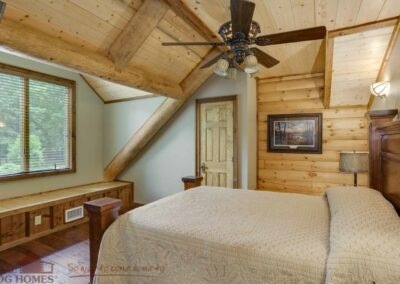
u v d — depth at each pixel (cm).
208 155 419
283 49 324
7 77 361
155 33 306
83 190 427
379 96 302
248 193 265
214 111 414
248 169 390
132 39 282
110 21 268
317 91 402
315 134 404
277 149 429
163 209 207
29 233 333
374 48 285
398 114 237
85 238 342
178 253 158
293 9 236
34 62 390
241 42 199
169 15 289
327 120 397
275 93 430
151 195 482
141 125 468
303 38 254
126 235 179
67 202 378
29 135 388
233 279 140
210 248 149
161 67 362
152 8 262
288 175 423
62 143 437
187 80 404
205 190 279
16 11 219
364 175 375
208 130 419
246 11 174
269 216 189
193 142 433
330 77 338
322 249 135
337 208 169
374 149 219
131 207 480
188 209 208
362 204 162
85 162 475
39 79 397
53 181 421
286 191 424
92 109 489
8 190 363
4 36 213
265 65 249
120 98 489
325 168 399
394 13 236
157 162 474
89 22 258
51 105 418
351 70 323
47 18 237
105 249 178
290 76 418
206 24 284
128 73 319
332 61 311
